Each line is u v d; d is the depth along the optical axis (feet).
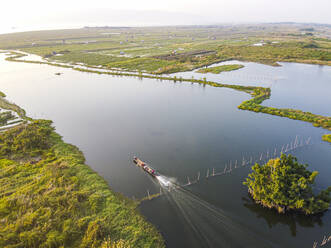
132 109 381.40
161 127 313.73
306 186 159.74
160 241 144.66
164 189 193.98
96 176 204.85
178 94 453.17
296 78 545.85
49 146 252.83
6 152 232.94
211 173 215.31
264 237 151.12
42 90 490.08
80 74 627.87
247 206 175.73
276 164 175.52
